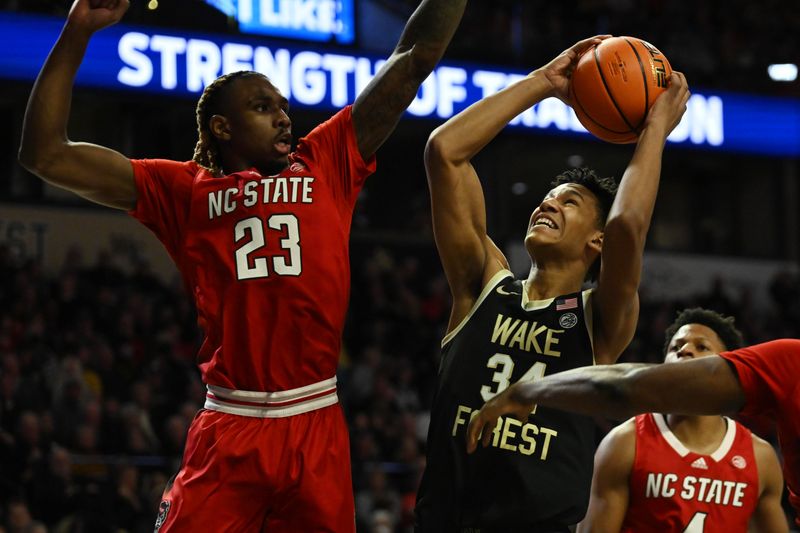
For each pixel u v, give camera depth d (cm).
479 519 391
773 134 1853
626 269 385
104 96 1411
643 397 299
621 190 389
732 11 1930
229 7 1493
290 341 378
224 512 371
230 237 384
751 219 2097
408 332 1573
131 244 1648
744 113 1834
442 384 414
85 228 1622
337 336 388
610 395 302
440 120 1602
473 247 425
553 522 390
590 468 404
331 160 400
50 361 1179
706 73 1812
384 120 403
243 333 378
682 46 1798
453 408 406
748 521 487
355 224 1791
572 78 422
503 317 414
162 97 1444
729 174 2097
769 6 1975
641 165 392
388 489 1175
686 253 1981
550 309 409
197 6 1473
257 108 397
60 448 1020
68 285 1388
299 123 1588
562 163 1927
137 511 990
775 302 1923
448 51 1611
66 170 377
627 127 414
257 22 1510
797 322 1862
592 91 412
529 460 391
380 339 1548
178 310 1455
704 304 1811
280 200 386
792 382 299
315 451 377
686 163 2067
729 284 2000
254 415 377
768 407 303
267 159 398
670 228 2047
